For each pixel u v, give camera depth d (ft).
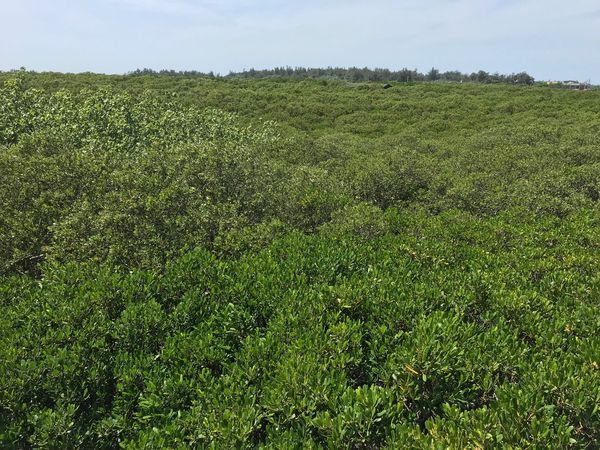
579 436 11.60
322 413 12.04
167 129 51.16
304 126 126.72
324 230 28.25
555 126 85.10
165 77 179.01
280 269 21.39
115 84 146.00
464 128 115.44
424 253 24.09
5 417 13.70
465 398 13.30
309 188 33.32
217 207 27.32
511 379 14.24
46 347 15.67
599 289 19.39
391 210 32.35
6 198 26.66
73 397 14.51
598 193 39.47
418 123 122.93
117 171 28.63
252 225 28.81
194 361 15.61
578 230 27.63
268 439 12.06
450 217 30.91
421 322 15.53
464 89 181.47
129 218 24.31
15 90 46.80
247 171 31.50
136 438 13.12
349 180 42.37
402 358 13.62
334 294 18.10
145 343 16.79
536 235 27.09
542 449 10.40
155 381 14.58
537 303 18.01
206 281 20.36
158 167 30.30
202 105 133.18
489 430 11.07
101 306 18.10
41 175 27.71
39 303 18.35
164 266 22.47
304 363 13.89
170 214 26.03
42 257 25.58
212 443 11.64
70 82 130.72
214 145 32.94
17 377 14.30
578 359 14.05
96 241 23.32
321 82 208.13
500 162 49.39
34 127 42.06
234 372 14.48
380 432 11.69
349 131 119.55
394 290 18.92
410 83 214.90
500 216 31.63
